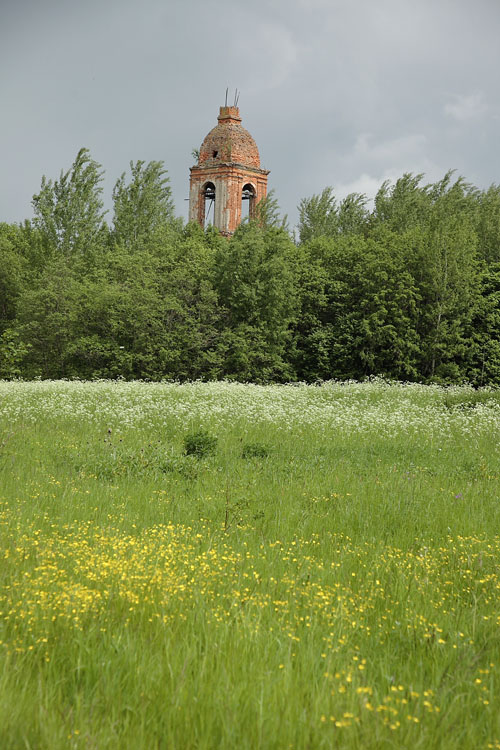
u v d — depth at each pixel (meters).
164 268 46.91
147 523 8.21
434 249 43.56
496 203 54.31
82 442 14.72
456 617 5.35
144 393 24.88
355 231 61.47
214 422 19.25
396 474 12.51
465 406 24.36
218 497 9.97
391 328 43.50
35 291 47.25
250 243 45.31
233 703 3.65
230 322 45.25
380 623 5.26
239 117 67.06
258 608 5.04
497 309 44.38
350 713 3.52
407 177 61.00
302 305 47.81
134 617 4.88
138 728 3.44
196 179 65.81
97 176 58.12
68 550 6.46
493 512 9.61
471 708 3.92
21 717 3.42
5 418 18.47
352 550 7.34
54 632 4.54
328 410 21.72
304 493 10.46
